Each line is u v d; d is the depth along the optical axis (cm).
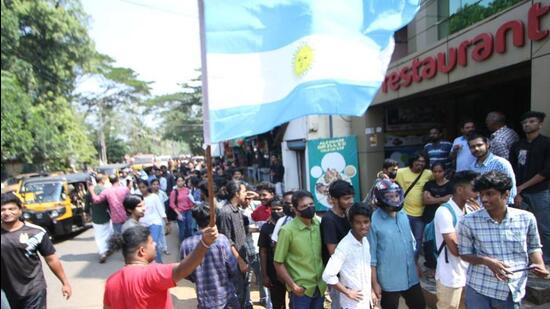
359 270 313
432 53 750
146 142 5241
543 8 495
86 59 2147
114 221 761
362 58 272
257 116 243
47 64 1941
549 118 497
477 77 652
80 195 1168
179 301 563
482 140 427
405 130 1060
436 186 518
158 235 712
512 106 899
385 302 342
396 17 282
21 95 1655
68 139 2194
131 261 247
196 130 4975
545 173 438
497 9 635
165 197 1069
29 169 1986
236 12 242
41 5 1747
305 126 1227
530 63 552
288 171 1448
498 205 269
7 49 1686
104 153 4122
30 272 354
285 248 338
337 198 340
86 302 575
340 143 1084
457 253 318
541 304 424
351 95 268
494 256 278
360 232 304
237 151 2491
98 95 4128
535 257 278
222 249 351
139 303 229
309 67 260
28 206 994
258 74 244
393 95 897
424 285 496
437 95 913
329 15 265
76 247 967
